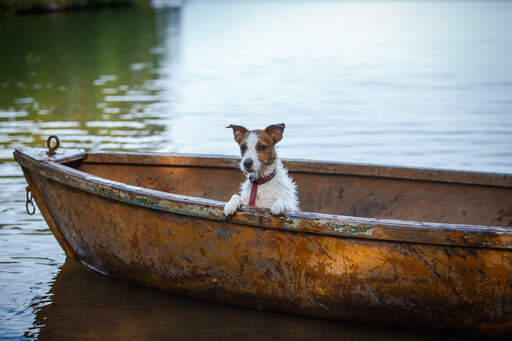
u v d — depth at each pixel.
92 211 4.34
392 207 5.37
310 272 3.77
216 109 11.85
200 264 4.05
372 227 3.50
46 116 11.00
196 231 3.92
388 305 3.74
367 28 34.78
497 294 3.51
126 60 19.95
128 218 4.15
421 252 3.51
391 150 8.66
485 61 18.70
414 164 7.91
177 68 18.27
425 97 13.02
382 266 3.61
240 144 4.15
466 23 37.03
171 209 3.89
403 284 3.63
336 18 45.59
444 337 3.79
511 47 22.28
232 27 36.44
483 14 46.75
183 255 4.07
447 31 31.20
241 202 3.81
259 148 3.98
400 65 18.42
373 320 3.87
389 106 12.06
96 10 42.88
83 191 4.30
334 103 12.49
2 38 24.02
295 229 3.65
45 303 4.18
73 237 4.69
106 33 28.58
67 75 16.36
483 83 14.60
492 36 27.39
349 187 5.43
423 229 3.44
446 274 3.53
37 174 4.68
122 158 5.46
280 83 15.30
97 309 4.11
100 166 5.46
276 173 4.13
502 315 3.58
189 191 5.67
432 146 8.88
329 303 3.86
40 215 5.85
